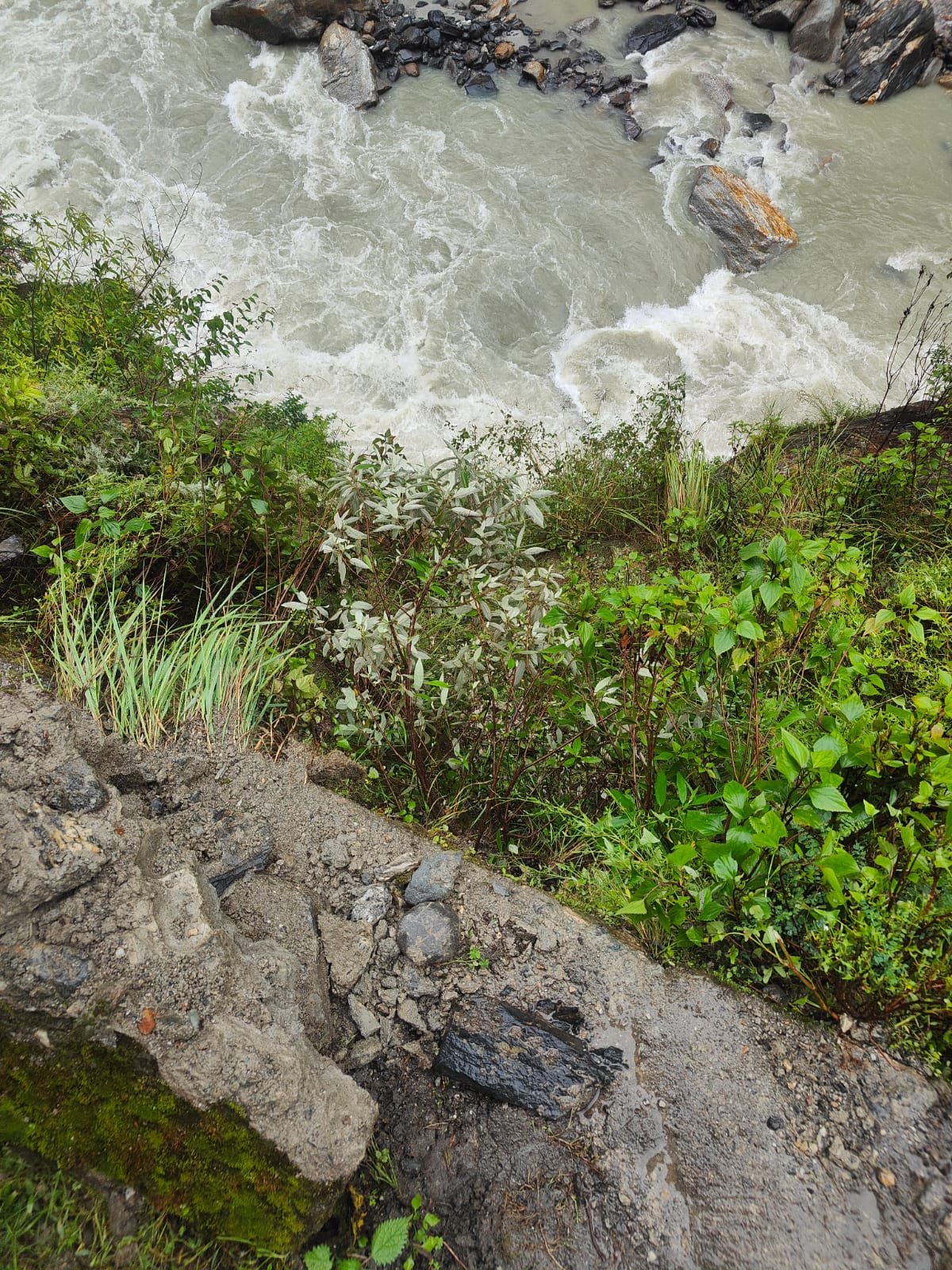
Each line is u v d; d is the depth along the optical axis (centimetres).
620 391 986
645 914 287
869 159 1259
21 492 380
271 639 379
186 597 412
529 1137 247
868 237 1150
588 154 1240
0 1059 211
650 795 324
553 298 1071
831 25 1384
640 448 685
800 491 561
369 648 317
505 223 1141
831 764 249
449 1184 239
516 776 336
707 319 1067
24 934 226
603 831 317
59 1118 211
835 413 805
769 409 904
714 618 289
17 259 676
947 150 1280
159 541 384
